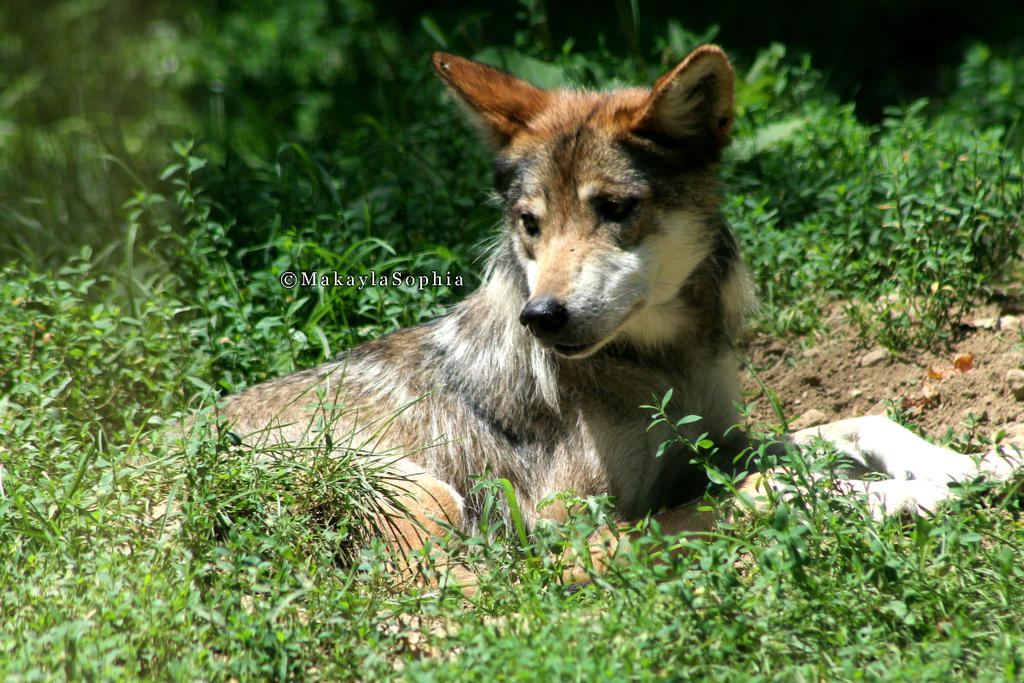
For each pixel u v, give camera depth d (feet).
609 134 24.68
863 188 36.32
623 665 17.04
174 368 30.45
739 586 18.86
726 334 27.40
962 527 20.44
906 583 18.74
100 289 35.86
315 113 55.67
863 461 25.81
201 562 20.45
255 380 31.68
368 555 21.02
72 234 41.45
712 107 25.05
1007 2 65.41
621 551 22.04
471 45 51.06
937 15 65.10
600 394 25.95
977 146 36.40
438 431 27.73
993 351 30.73
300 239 35.37
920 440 24.84
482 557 22.61
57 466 23.86
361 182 42.37
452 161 42.50
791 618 18.35
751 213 35.45
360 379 28.96
